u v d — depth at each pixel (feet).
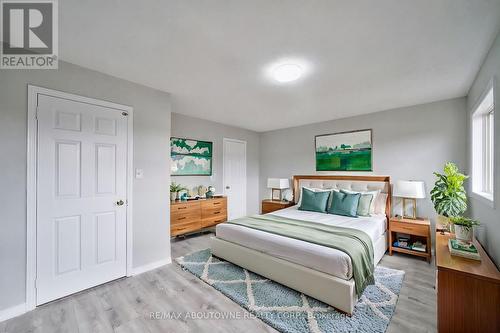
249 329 5.71
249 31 5.52
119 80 8.30
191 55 6.70
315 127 15.42
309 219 10.68
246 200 18.07
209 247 11.75
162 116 9.57
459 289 5.04
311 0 4.45
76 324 5.84
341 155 13.99
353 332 5.49
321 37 5.72
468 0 4.40
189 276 8.52
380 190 12.13
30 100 6.45
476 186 8.46
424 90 9.36
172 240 13.01
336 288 6.27
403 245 10.74
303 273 6.97
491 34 5.49
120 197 8.29
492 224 5.96
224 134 16.40
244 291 7.31
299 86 9.01
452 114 10.34
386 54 6.52
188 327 5.75
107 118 7.99
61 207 6.98
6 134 6.07
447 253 6.02
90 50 6.46
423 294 7.26
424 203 11.05
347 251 6.56
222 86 9.11
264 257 8.06
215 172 15.80
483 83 6.95
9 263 6.08
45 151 6.70
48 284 6.72
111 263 8.05
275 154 17.95
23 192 6.31
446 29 5.32
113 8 4.71
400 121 11.78
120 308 6.52
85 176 7.48
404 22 5.10
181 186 13.82
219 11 4.80
